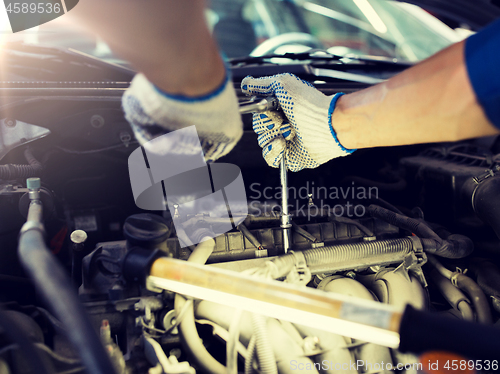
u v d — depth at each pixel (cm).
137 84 93
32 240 93
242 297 86
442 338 65
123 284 115
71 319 75
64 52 187
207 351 120
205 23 74
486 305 128
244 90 138
